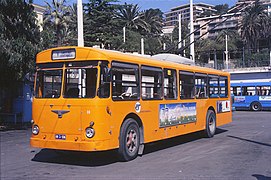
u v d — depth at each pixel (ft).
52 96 30.14
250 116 91.15
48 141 29.48
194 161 31.24
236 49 283.38
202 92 46.57
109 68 29.04
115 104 29.60
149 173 26.48
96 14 129.18
